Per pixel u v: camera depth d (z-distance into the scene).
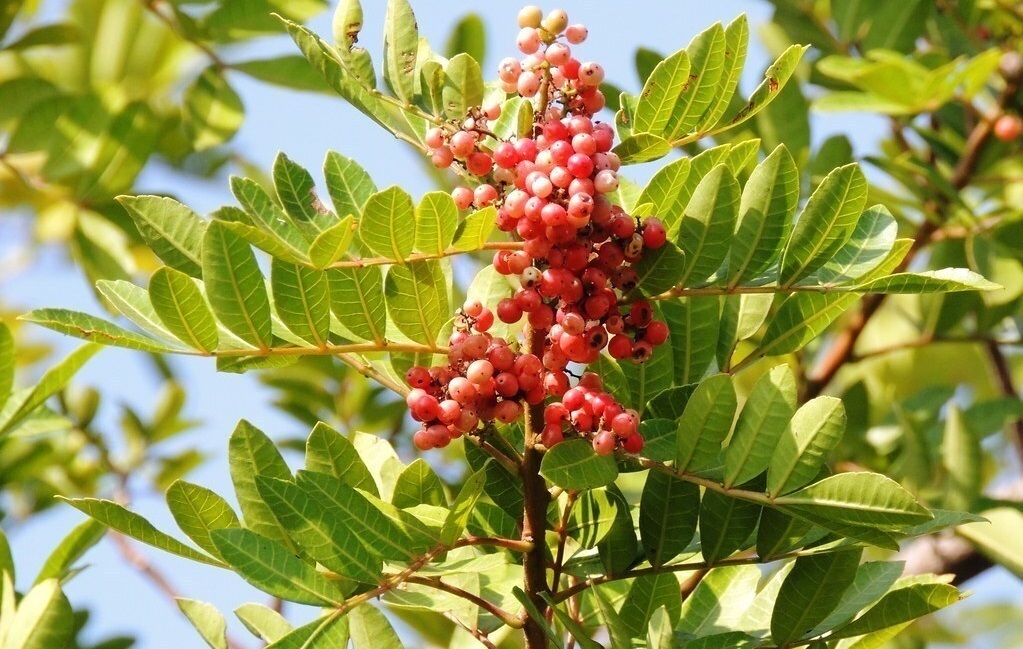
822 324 0.57
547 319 0.55
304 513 0.54
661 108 0.56
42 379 0.64
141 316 0.56
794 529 0.56
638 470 0.56
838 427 0.53
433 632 0.74
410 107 0.56
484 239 0.54
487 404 0.55
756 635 0.58
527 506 0.56
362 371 0.57
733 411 0.54
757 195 0.55
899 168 0.77
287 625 0.58
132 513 0.54
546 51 0.55
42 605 0.61
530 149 0.54
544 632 0.56
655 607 0.57
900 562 0.58
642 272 0.55
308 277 0.55
